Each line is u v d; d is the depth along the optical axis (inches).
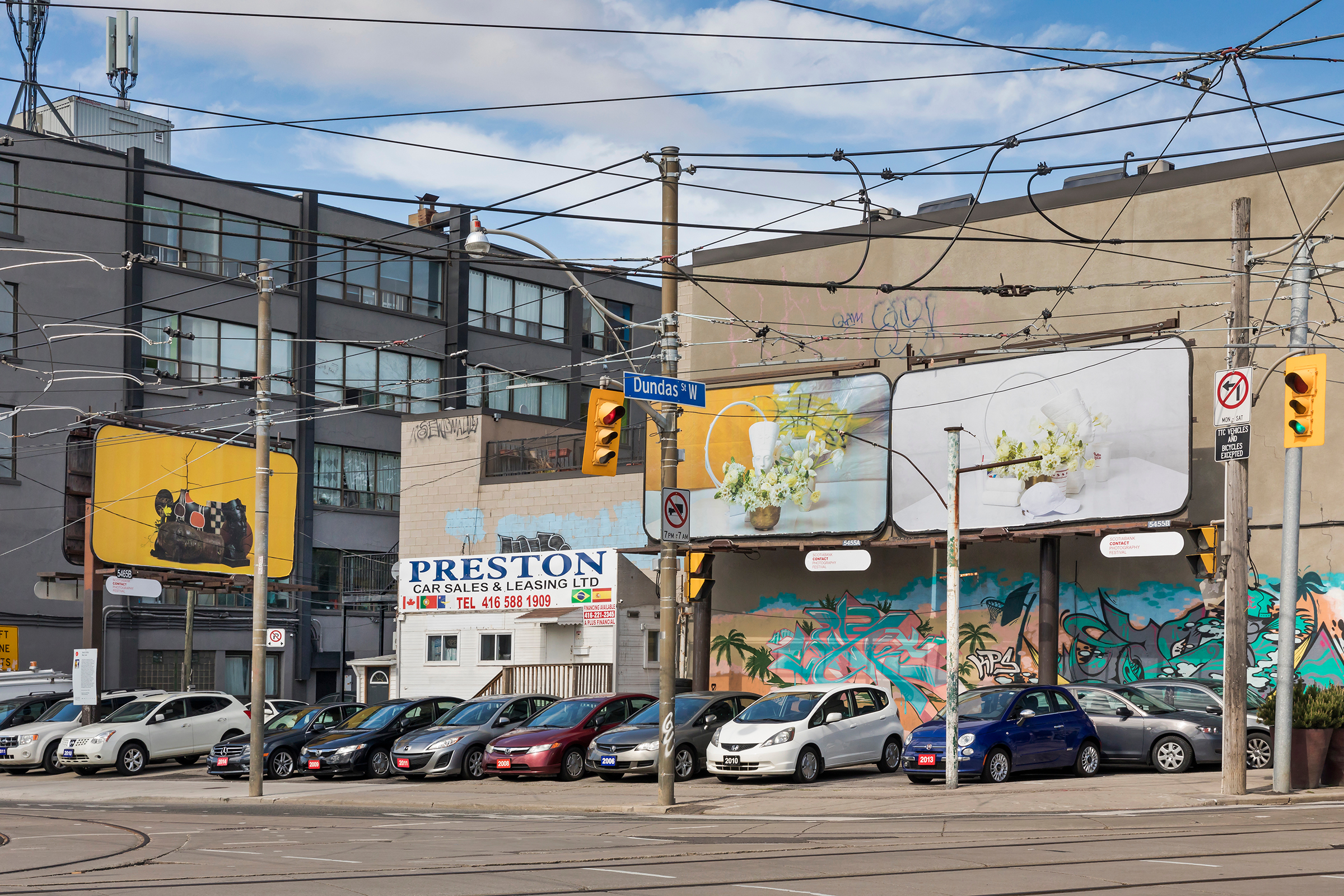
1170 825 621.6
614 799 857.5
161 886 469.1
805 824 685.3
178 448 1576.0
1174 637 1107.3
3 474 1839.3
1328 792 770.2
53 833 711.7
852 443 1232.2
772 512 1268.5
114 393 1931.6
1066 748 901.8
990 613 1197.7
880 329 1289.4
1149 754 924.0
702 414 1325.0
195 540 1579.7
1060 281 1192.8
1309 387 749.3
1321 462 1055.0
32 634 1849.2
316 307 2159.2
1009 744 871.1
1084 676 1147.3
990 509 1141.7
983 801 764.0
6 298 1852.9
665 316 824.3
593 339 2492.6
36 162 1878.7
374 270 2239.2
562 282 2454.5
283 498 1707.7
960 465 1166.3
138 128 2181.3
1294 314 781.9
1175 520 1045.8
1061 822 653.3
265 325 1040.2
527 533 1563.7
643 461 1483.8
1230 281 1106.1
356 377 2198.6
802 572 1315.2
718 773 922.1
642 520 1465.3
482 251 776.3
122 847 625.3
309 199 2160.4
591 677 1352.1
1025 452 1127.6
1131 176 1164.5
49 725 1339.8
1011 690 909.8
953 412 1175.0
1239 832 583.8
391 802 906.7
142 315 1967.3
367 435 2206.0
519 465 1659.7
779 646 1321.4
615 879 468.8
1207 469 1106.1
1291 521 795.4
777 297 1355.8
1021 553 1186.6
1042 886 433.7
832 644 1288.1
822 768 931.3
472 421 1641.2
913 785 877.2
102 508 1470.2
